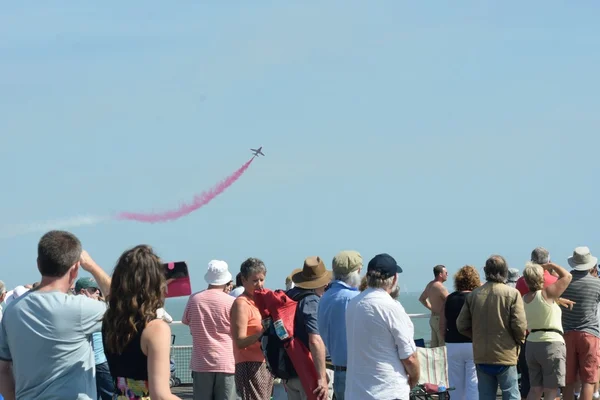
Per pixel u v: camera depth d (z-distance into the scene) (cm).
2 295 2395
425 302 3148
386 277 1513
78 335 1152
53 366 1134
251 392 2108
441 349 2505
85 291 2183
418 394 2456
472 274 2403
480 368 2189
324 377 1783
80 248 1195
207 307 2244
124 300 1108
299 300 1834
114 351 1113
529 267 2417
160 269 1133
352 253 1841
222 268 2286
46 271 1167
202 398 2256
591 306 2492
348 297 1786
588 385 2477
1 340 1186
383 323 1473
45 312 1137
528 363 2431
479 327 2181
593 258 2522
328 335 1797
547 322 2383
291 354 1795
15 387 1175
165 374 1081
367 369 1477
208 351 2233
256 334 1981
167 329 1105
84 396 1146
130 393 1110
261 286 2069
